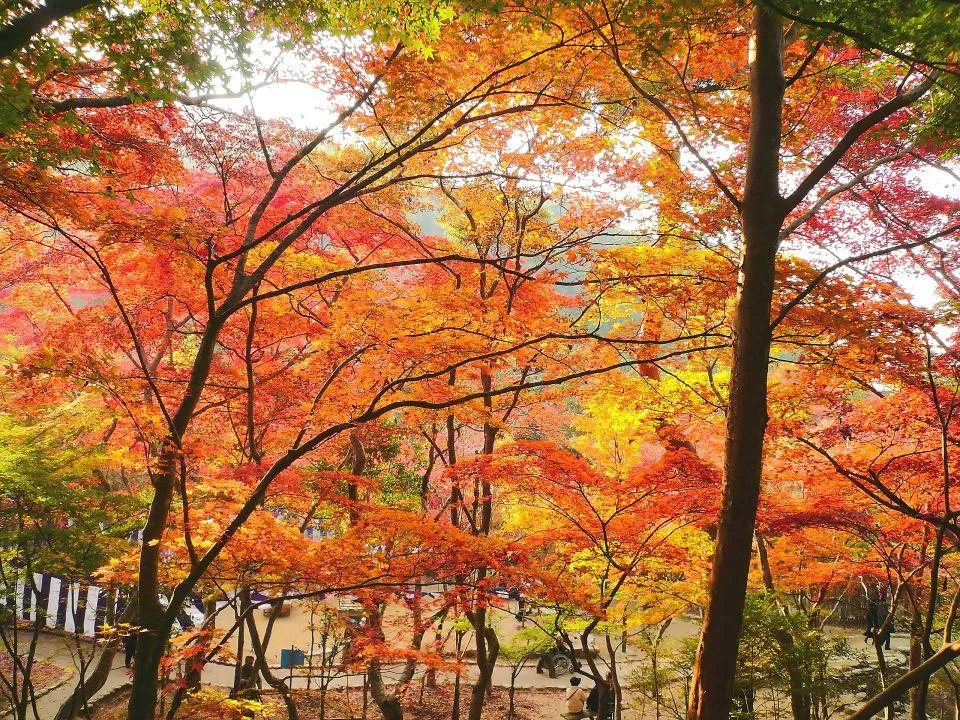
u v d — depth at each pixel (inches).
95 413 352.5
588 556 381.1
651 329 358.6
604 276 332.8
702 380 421.4
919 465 329.7
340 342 363.3
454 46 285.4
